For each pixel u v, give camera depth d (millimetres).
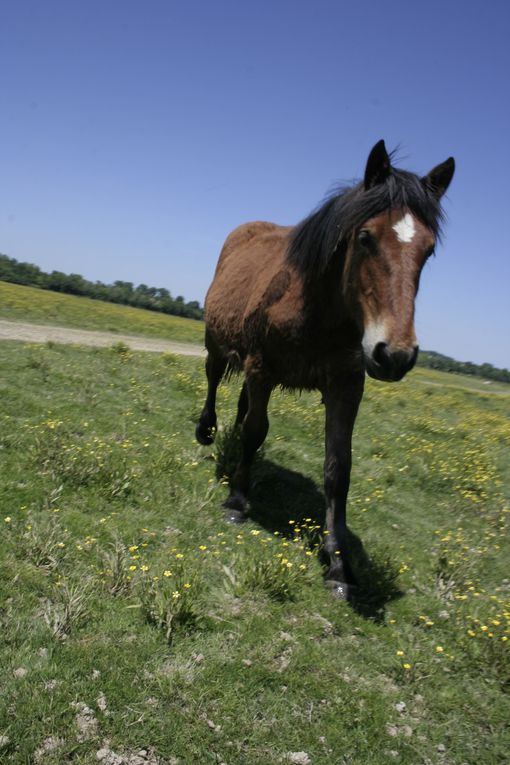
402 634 3621
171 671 2771
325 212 3992
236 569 3855
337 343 4113
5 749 2238
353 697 2889
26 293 39406
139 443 6238
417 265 3283
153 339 25578
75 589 3182
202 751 2418
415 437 10047
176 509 4738
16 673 2588
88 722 2438
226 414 8289
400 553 5039
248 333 4734
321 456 7371
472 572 4887
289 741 2566
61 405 6941
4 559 3434
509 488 8445
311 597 3762
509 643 3482
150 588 3289
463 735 2834
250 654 3014
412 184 3439
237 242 6441
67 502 4418
